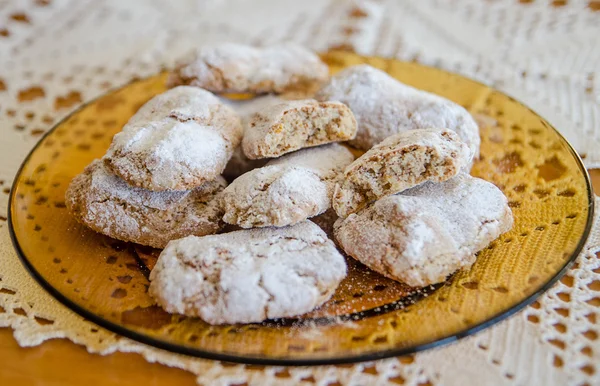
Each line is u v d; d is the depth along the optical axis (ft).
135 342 0.85
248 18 1.59
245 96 1.22
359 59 1.31
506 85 1.30
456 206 0.95
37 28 1.53
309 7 1.63
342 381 0.82
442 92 1.21
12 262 0.95
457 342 0.84
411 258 0.90
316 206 0.95
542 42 1.44
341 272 0.89
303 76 1.20
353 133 1.07
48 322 0.88
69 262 0.93
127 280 0.91
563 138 1.07
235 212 0.95
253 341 0.83
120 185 0.99
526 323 0.86
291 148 1.04
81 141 1.13
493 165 1.07
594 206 0.97
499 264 0.91
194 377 0.82
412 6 1.60
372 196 0.99
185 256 0.89
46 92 1.31
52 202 1.02
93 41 1.49
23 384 0.82
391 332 0.84
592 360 0.83
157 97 1.10
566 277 0.91
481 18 1.54
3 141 1.17
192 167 0.97
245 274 0.87
